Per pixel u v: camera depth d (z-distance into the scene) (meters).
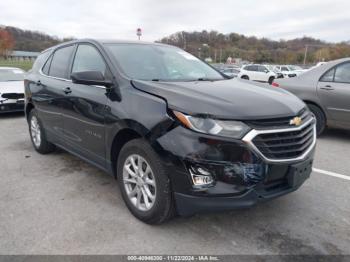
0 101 7.98
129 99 2.99
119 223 3.00
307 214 3.19
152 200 2.86
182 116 2.54
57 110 4.16
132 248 2.63
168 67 3.72
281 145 2.60
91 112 3.41
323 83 5.80
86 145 3.67
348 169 4.43
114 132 3.10
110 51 3.55
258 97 2.88
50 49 4.97
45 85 4.50
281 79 6.50
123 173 3.14
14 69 9.92
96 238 2.76
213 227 2.95
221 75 4.12
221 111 2.51
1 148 5.45
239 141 2.44
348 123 5.61
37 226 2.94
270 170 2.57
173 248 2.64
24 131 6.79
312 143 3.00
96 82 3.17
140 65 3.49
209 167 2.46
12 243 2.69
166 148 2.58
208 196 2.50
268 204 3.38
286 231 2.89
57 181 3.99
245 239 2.77
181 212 2.67
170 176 2.63
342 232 2.87
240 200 2.50
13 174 4.22
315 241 2.74
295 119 2.69
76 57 4.04
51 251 2.58
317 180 4.03
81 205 3.35
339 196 3.58
